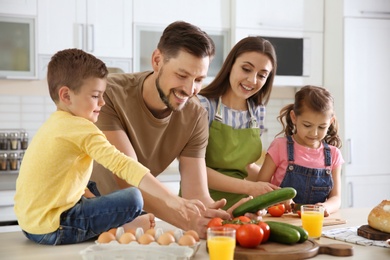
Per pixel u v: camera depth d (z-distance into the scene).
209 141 2.44
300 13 4.74
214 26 4.52
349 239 1.74
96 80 1.66
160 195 1.53
